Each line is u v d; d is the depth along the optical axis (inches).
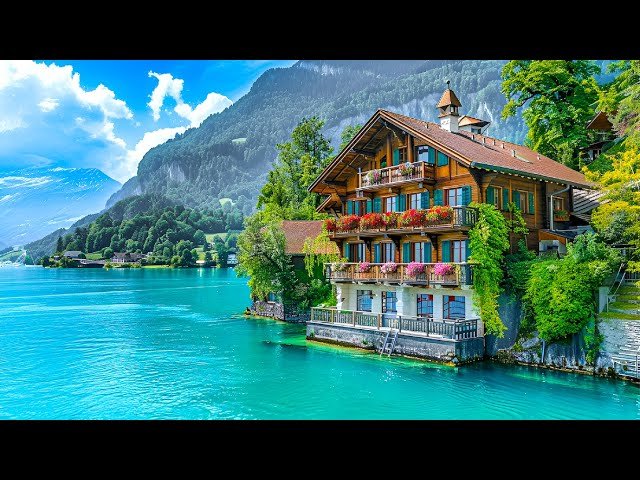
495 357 1094.4
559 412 780.6
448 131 1395.2
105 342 1449.3
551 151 1972.2
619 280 1058.1
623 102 1368.1
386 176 1295.5
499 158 1256.8
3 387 973.2
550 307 987.9
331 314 1342.3
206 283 4178.2
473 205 1131.3
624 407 796.6
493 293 1096.8
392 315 1268.5
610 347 931.3
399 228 1229.1
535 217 1278.3
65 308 2358.5
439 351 1075.3
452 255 1171.9
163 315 2063.2
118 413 807.1
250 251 1784.0
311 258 1734.7
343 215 1494.8
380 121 1317.7
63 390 948.6
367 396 876.0
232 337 1493.6
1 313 2177.7
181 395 903.1
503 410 794.2
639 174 1020.5
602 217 1047.0
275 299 1931.6
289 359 1167.6
